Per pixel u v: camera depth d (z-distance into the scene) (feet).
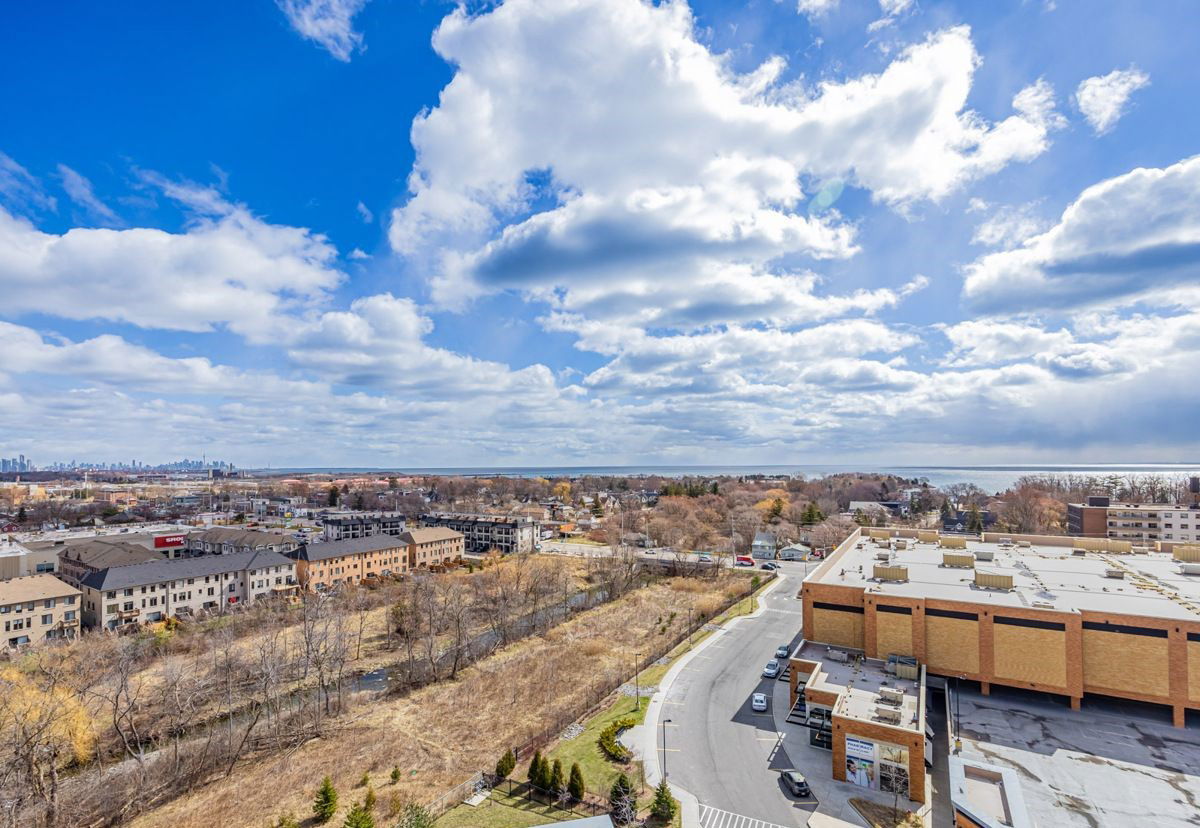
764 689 204.03
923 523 615.57
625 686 208.95
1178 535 452.35
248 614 321.52
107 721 199.31
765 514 654.94
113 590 305.32
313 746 182.50
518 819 135.74
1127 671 164.76
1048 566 239.71
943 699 179.01
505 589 336.70
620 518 646.33
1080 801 131.03
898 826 128.67
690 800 139.44
